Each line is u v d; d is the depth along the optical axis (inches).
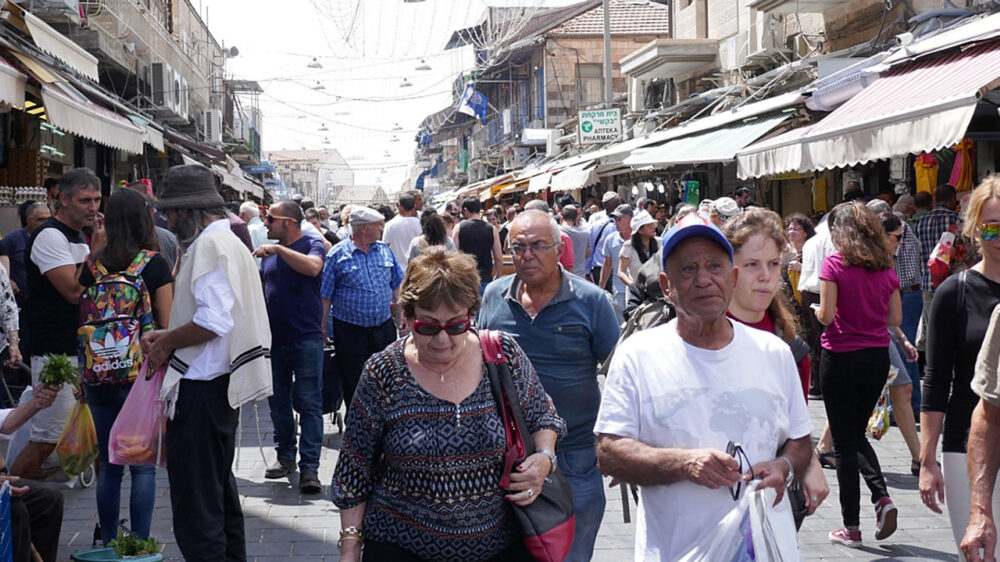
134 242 210.2
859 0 657.0
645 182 937.5
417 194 508.4
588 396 179.8
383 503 135.3
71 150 667.4
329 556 226.4
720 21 945.5
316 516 257.8
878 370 227.8
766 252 157.9
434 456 131.6
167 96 854.5
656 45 935.0
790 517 120.0
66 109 387.9
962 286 154.9
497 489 134.2
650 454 114.9
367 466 136.1
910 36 466.0
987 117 436.1
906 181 495.2
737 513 111.6
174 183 207.5
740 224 159.2
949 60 408.8
